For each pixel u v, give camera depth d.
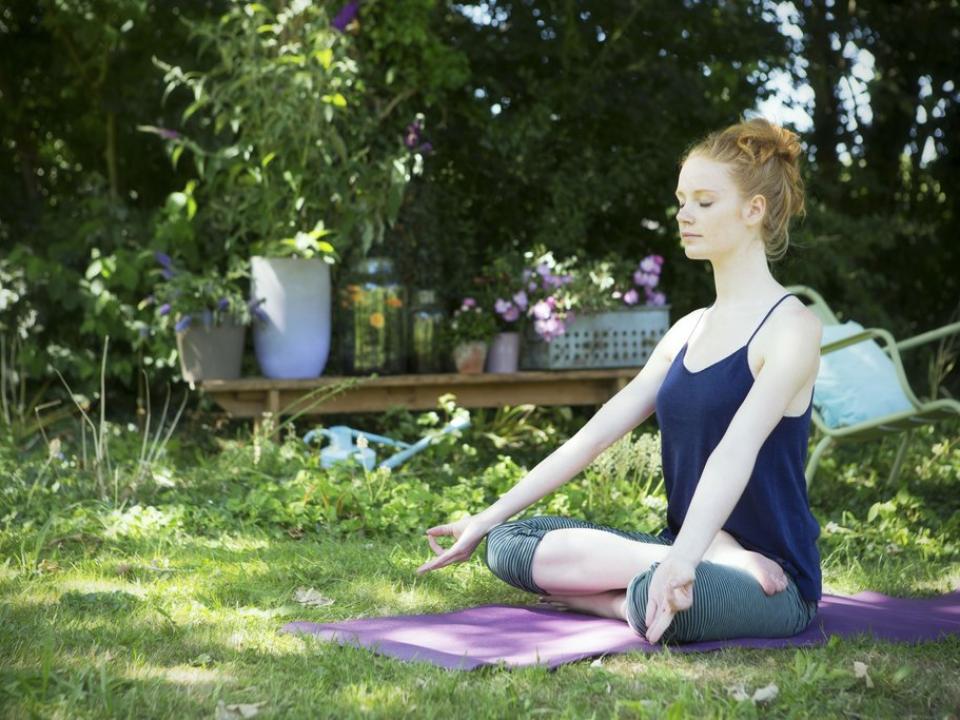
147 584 2.97
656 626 2.32
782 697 2.06
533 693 2.10
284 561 3.30
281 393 5.41
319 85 5.36
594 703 2.06
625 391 2.86
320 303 5.39
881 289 8.80
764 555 2.58
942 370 8.15
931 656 2.39
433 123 6.86
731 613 2.42
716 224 2.56
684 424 2.60
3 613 2.55
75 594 2.73
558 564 2.66
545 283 5.89
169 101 6.94
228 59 5.48
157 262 6.13
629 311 5.98
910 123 8.98
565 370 5.92
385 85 5.97
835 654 2.37
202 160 5.75
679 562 2.31
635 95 7.16
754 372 2.53
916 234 8.88
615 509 4.11
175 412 6.73
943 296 9.08
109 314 6.19
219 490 4.40
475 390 5.79
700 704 2.03
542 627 2.58
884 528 3.99
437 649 2.39
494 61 6.92
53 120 7.33
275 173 5.56
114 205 6.56
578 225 6.86
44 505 3.97
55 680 2.08
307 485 4.09
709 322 2.64
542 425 6.67
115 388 6.86
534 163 7.11
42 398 6.62
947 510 4.55
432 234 6.22
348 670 2.22
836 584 3.23
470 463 5.23
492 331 5.77
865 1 8.55
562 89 6.96
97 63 6.86
